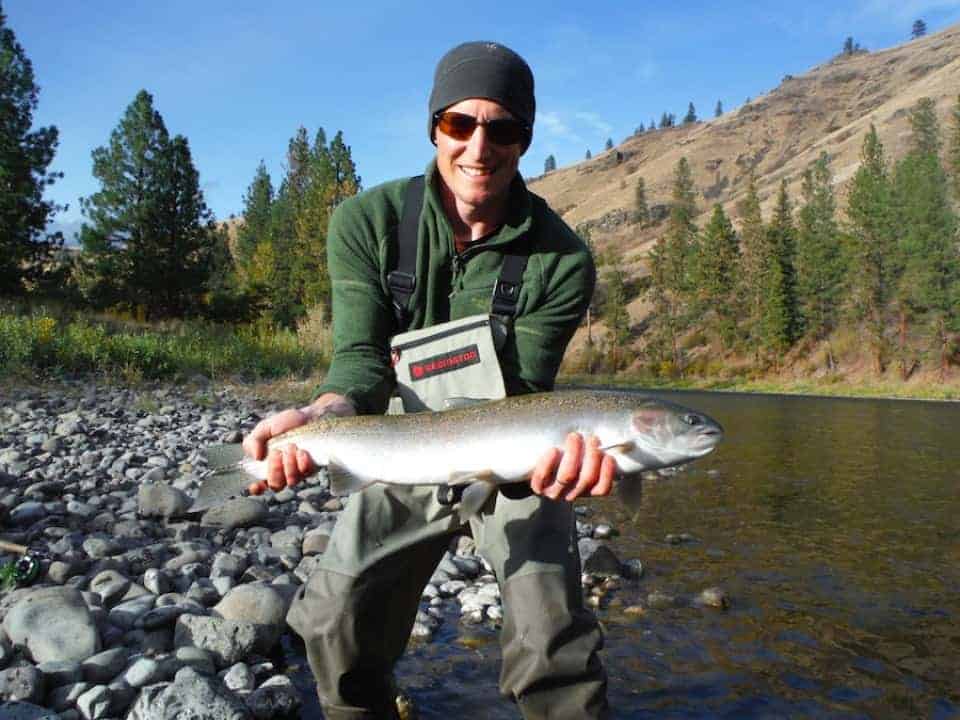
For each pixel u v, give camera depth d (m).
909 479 4.43
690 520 3.29
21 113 12.61
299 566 2.17
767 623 2.07
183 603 1.79
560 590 1.21
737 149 77.94
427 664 1.76
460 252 1.37
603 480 1.22
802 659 1.85
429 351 1.37
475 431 1.29
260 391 6.90
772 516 3.37
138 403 5.47
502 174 1.31
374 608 1.28
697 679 1.74
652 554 2.73
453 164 1.30
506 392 1.40
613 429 1.28
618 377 31.08
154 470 3.18
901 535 3.04
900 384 22.72
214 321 16.16
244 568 2.14
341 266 1.40
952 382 21.89
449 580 2.28
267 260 29.84
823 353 26.20
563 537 1.27
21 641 1.54
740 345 29.72
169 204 15.50
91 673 1.48
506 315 1.38
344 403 1.33
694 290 32.84
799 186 52.72
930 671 1.80
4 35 12.46
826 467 4.94
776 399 17.88
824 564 2.62
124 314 13.78
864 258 24.81
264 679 1.59
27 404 4.91
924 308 23.91
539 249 1.38
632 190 75.19
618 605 2.20
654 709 1.60
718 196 69.56
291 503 3.02
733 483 4.25
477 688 1.65
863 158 30.12
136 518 2.51
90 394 5.77
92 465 3.34
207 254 16.44
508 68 1.28
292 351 9.21
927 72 80.00
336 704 1.30
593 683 1.19
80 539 2.23
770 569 2.56
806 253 27.33
